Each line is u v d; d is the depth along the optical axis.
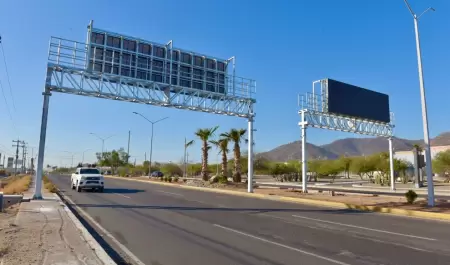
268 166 63.91
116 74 22.78
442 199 24.66
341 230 12.21
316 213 17.42
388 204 20.84
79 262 7.02
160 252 8.54
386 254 8.64
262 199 25.53
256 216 15.65
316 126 30.36
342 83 30.86
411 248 9.39
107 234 10.84
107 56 22.70
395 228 12.98
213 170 68.25
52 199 20.48
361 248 9.29
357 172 66.88
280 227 12.57
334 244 9.74
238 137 41.34
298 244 9.64
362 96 32.59
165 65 24.73
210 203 21.38
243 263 7.59
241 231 11.59
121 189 33.09
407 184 50.75
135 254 8.34
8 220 12.83
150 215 15.30
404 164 56.28
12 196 19.70
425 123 20.50
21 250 7.90
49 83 21.00
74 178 32.41
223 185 37.69
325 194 28.44
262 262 7.70
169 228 12.00
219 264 7.49
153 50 24.42
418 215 17.17
